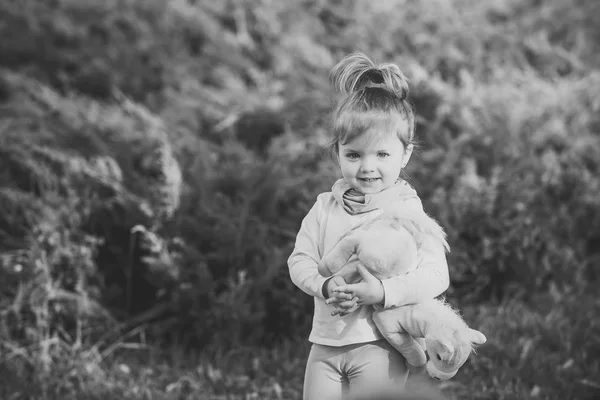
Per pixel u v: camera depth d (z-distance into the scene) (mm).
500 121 7477
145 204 6250
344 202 3600
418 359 3494
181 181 6555
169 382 5531
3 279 5926
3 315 5801
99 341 5930
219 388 5406
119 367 5637
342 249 3434
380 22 9133
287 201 6734
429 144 7391
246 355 5852
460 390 5273
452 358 3264
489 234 6676
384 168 3484
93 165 6812
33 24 9828
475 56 8727
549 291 6551
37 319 5844
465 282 6621
